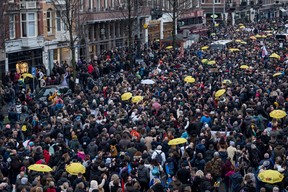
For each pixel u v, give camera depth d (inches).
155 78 2134.6
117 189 924.0
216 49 3196.4
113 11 3467.0
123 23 3612.2
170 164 1085.1
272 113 1406.3
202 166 1080.8
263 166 1040.8
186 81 1934.1
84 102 1573.6
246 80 2011.6
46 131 1325.0
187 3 4744.1
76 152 1117.7
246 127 1350.9
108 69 2615.7
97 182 981.8
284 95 1782.7
